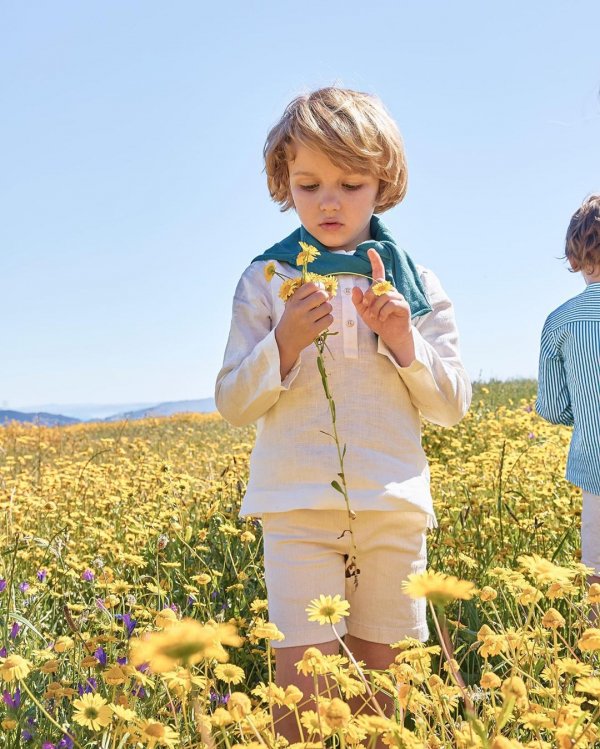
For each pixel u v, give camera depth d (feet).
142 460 22.40
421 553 7.56
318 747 4.48
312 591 7.14
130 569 12.00
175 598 11.28
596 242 10.91
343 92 8.24
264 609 7.88
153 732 4.88
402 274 8.13
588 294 11.07
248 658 9.26
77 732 6.48
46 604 10.82
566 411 11.26
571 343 10.91
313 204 7.92
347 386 7.59
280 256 8.21
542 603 8.83
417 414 8.05
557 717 5.08
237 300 8.27
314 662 4.98
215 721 4.63
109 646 7.86
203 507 15.49
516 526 13.16
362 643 7.52
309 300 6.88
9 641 8.45
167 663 3.15
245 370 7.46
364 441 7.47
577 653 8.04
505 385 41.39
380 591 7.36
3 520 14.73
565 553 11.78
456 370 8.19
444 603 3.69
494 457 17.15
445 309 8.54
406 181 8.68
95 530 13.50
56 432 38.63
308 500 7.22
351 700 7.23
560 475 15.76
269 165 8.79
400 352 7.51
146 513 15.23
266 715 5.17
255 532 12.94
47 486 18.60
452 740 5.35
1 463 26.78
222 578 11.71
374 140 7.93
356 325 7.71
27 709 6.73
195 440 34.01
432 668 8.59
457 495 15.34
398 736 4.17
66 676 7.64
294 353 7.17
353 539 7.22
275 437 7.57
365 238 8.50
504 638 5.96
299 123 7.81
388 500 7.26
